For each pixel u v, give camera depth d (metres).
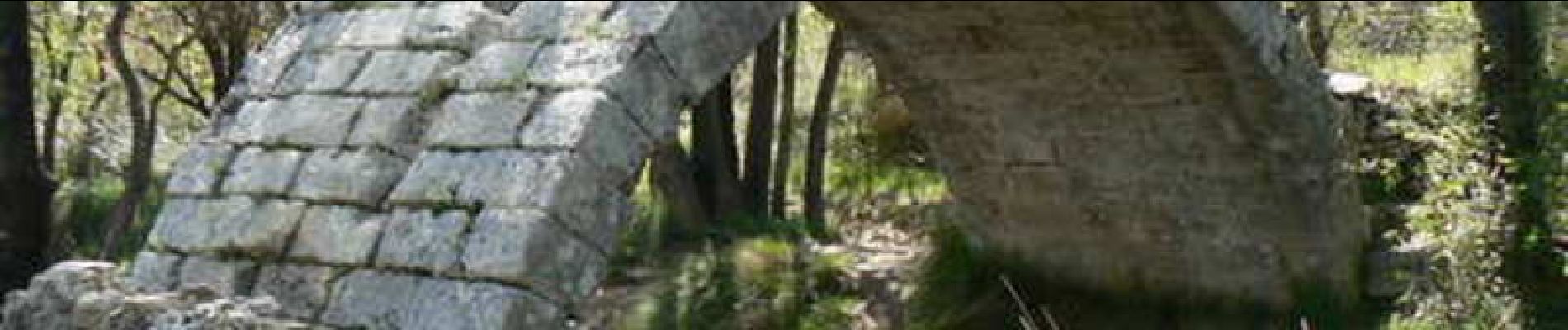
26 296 4.98
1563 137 7.90
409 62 6.03
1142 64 8.77
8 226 6.98
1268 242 9.61
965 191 11.04
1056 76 9.26
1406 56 13.54
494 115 5.68
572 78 5.65
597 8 5.96
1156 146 9.55
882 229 14.34
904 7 8.90
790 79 15.20
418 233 5.42
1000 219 11.04
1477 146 8.52
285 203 5.82
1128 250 10.49
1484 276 8.16
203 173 6.24
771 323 10.74
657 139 5.67
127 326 4.39
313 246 5.62
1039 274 10.98
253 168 6.06
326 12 6.72
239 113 6.47
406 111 5.80
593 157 5.39
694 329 10.71
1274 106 8.70
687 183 14.06
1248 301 9.89
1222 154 9.30
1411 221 9.07
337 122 5.96
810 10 17.00
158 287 5.85
